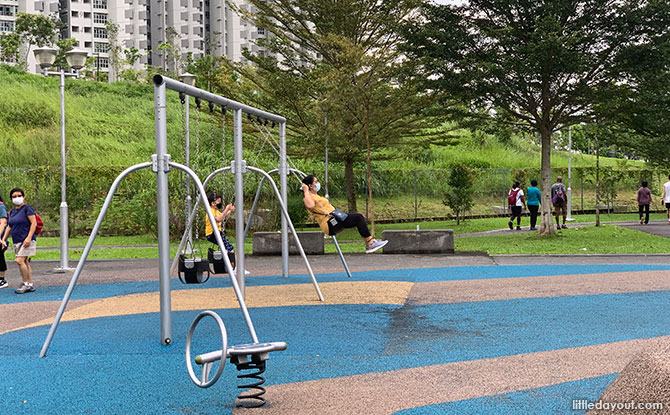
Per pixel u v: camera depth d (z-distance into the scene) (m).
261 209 27.09
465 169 31.19
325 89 24.98
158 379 6.48
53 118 39.78
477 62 21.00
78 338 8.39
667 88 20.86
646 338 7.83
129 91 47.44
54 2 106.50
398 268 15.45
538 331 8.34
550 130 22.56
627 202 40.59
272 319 9.32
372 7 27.25
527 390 5.86
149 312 10.14
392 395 5.81
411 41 21.80
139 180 29.41
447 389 5.95
